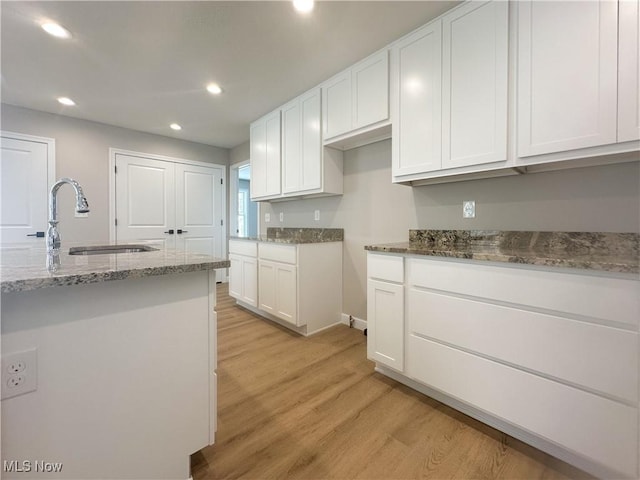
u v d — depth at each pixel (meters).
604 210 1.47
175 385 1.06
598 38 1.22
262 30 1.88
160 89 2.69
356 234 2.77
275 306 2.84
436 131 1.76
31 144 3.15
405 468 1.19
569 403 1.14
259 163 3.41
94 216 3.56
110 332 0.91
